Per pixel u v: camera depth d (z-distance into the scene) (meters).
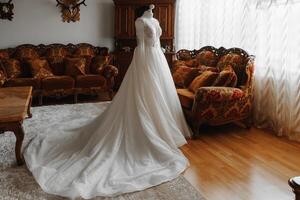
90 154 3.01
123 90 3.42
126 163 2.89
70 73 6.09
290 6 3.79
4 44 6.51
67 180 2.58
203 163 3.07
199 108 3.76
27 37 6.63
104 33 7.10
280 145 3.63
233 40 4.91
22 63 6.05
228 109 3.92
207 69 4.47
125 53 6.75
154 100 3.36
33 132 3.94
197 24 6.06
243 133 4.09
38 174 2.65
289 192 2.51
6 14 6.36
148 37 3.48
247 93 4.06
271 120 4.20
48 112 5.03
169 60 6.52
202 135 3.99
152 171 2.77
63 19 6.78
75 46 6.72
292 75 3.80
